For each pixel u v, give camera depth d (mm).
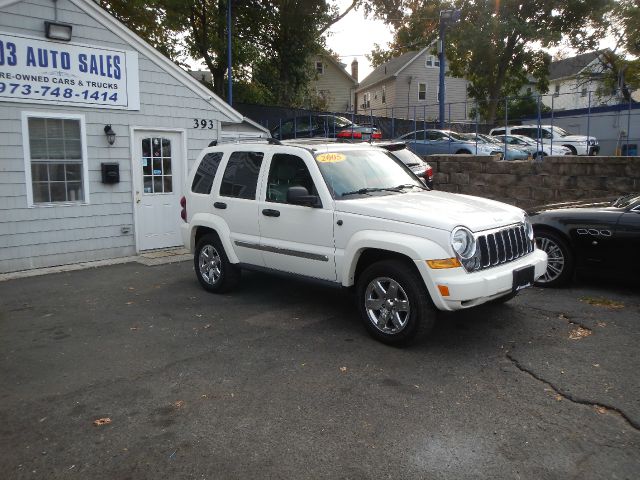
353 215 5117
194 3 23938
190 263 9062
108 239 9469
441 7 29391
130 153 9609
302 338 5223
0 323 5879
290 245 5738
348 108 42938
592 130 16969
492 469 3059
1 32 7934
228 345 5078
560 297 6316
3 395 4113
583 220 6359
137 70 9531
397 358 4672
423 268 4555
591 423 3525
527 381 4164
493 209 5207
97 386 4242
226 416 3723
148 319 5934
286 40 26141
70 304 6605
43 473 3107
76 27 8695
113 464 3184
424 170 10953
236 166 6516
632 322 5406
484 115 27344
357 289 5180
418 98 39844
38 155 8555
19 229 8438
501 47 30328
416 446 3305
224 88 26844
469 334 5199
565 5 29281
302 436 3445
